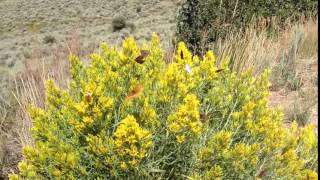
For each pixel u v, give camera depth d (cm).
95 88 249
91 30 4184
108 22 4738
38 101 480
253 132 276
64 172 250
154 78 295
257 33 743
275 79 547
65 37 3547
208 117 283
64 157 246
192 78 290
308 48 663
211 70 296
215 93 293
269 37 750
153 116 252
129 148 242
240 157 252
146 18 4500
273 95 522
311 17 845
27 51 3008
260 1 791
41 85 527
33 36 4238
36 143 268
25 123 454
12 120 509
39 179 264
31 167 262
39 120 272
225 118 294
